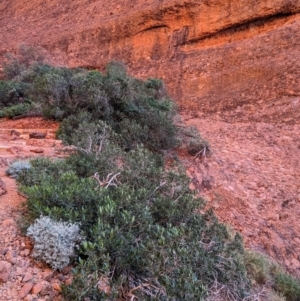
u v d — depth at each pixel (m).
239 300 3.24
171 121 7.68
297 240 5.90
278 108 11.82
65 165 4.47
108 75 9.04
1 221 3.23
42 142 6.76
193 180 6.56
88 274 2.44
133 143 6.52
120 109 7.94
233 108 13.21
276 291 4.30
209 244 3.32
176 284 2.44
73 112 8.09
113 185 4.05
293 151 8.88
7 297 2.41
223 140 9.38
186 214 3.62
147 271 2.71
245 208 6.27
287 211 6.54
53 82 8.18
